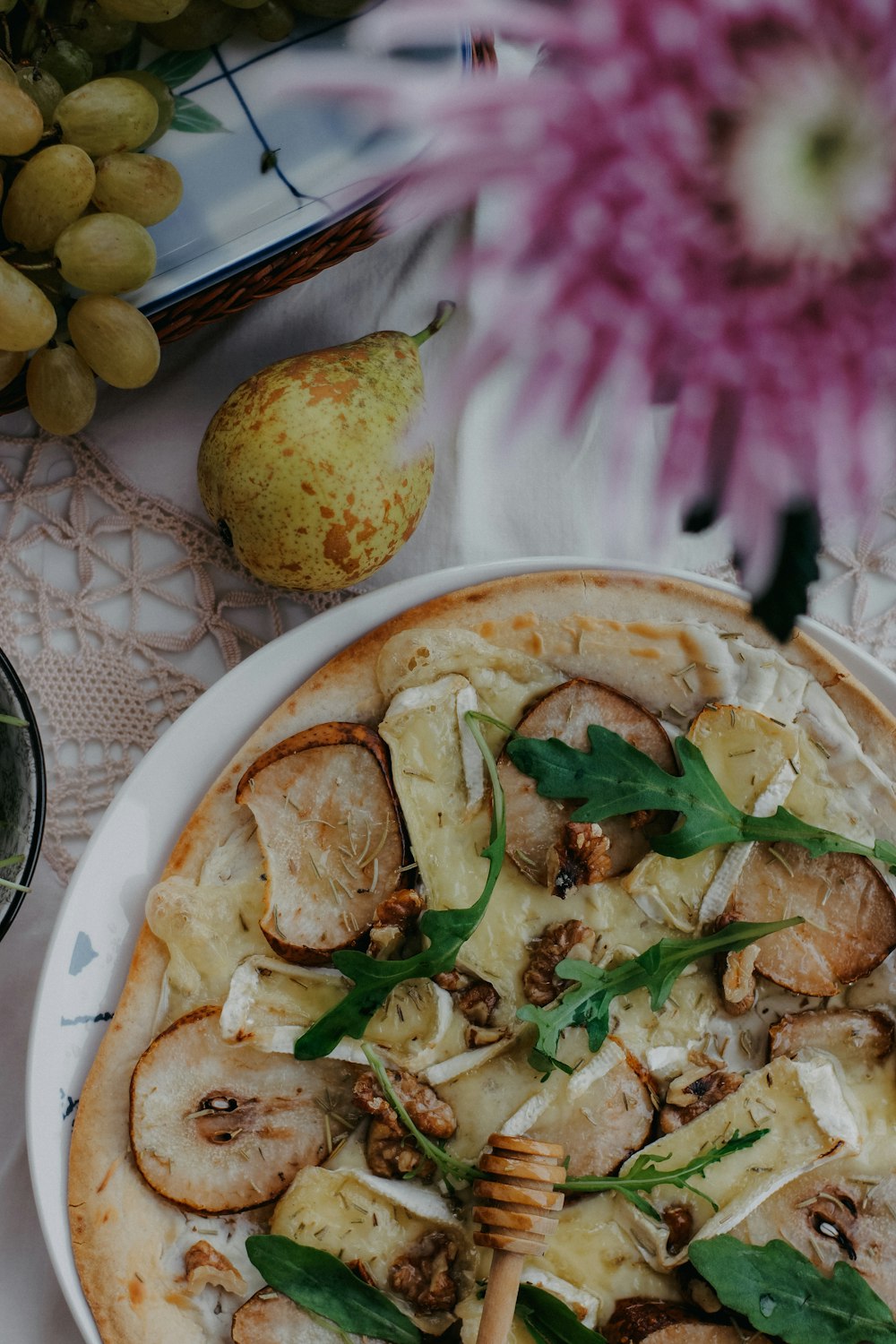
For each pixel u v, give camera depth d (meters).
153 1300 0.58
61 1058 0.58
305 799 0.59
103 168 0.57
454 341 0.64
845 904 0.59
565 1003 0.56
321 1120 0.58
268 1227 0.58
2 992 0.62
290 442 0.57
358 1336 0.57
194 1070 0.58
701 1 0.26
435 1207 0.57
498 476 0.64
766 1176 0.57
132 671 0.63
